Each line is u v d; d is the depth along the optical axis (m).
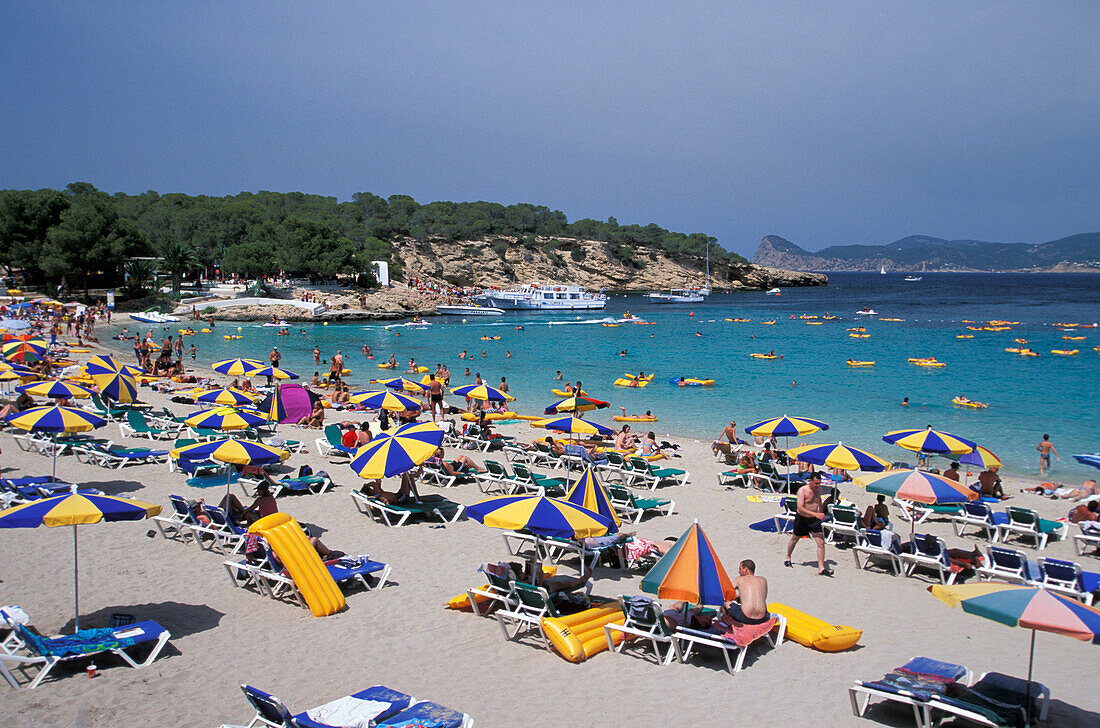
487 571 10.09
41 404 24.12
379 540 13.39
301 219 103.12
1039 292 183.00
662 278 178.12
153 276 88.19
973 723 7.26
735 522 15.45
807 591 11.52
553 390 36.53
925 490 12.25
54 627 9.21
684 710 7.68
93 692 7.64
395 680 8.19
